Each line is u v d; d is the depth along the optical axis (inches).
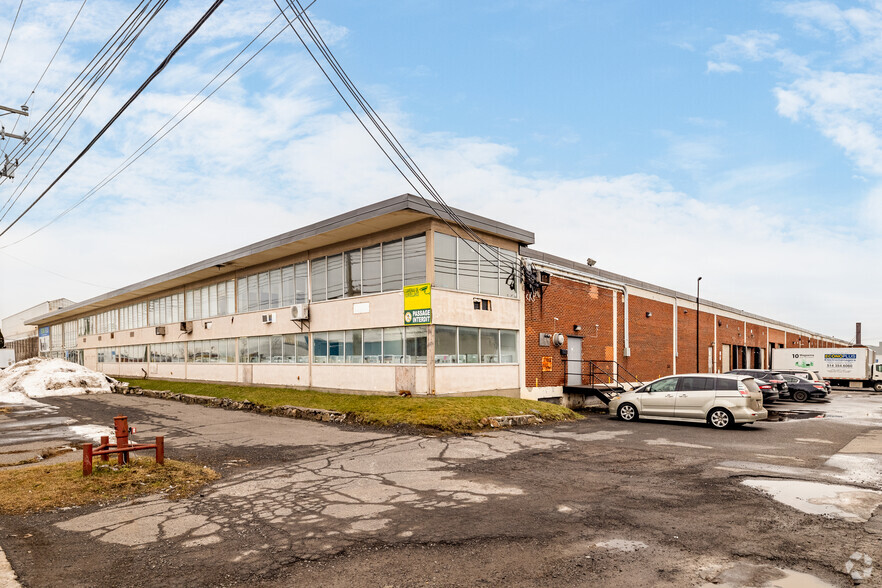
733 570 211.6
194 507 307.6
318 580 206.2
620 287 1149.7
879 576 205.6
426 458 448.8
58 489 336.2
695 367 1487.5
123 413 834.8
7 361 2596.0
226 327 1211.9
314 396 847.7
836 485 349.4
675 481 362.9
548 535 253.8
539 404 776.9
